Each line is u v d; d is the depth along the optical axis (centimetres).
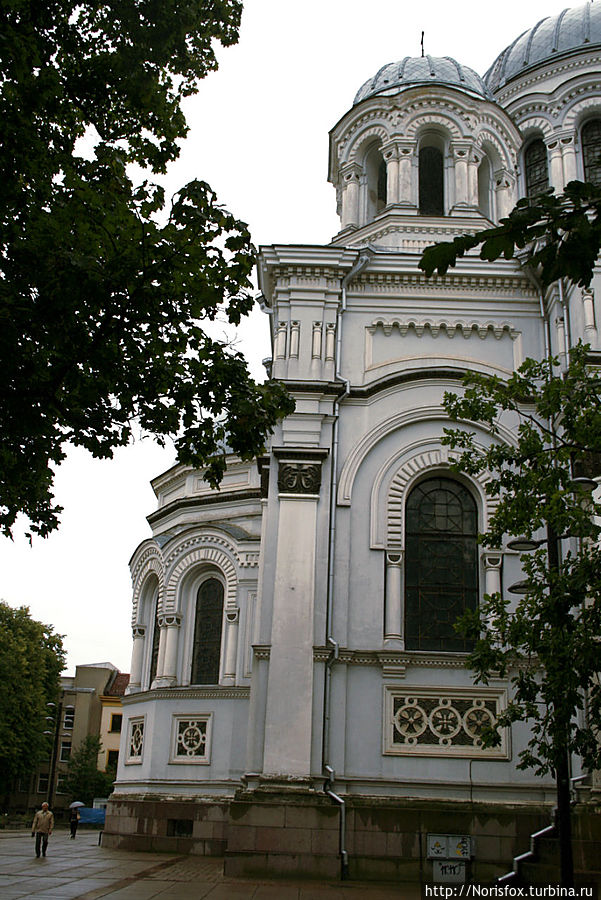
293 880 1770
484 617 2022
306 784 1858
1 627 5984
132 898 1477
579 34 3309
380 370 2241
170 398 1344
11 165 1198
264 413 1379
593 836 1783
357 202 2747
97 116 1480
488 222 2544
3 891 1571
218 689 2742
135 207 1270
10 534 1434
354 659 1992
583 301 2166
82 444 1377
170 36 1502
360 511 2125
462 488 2197
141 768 2792
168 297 1246
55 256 1137
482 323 2288
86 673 8212
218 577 3041
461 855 1731
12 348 1147
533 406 2212
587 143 3045
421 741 1948
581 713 1870
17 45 1187
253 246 1318
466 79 2814
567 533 1427
